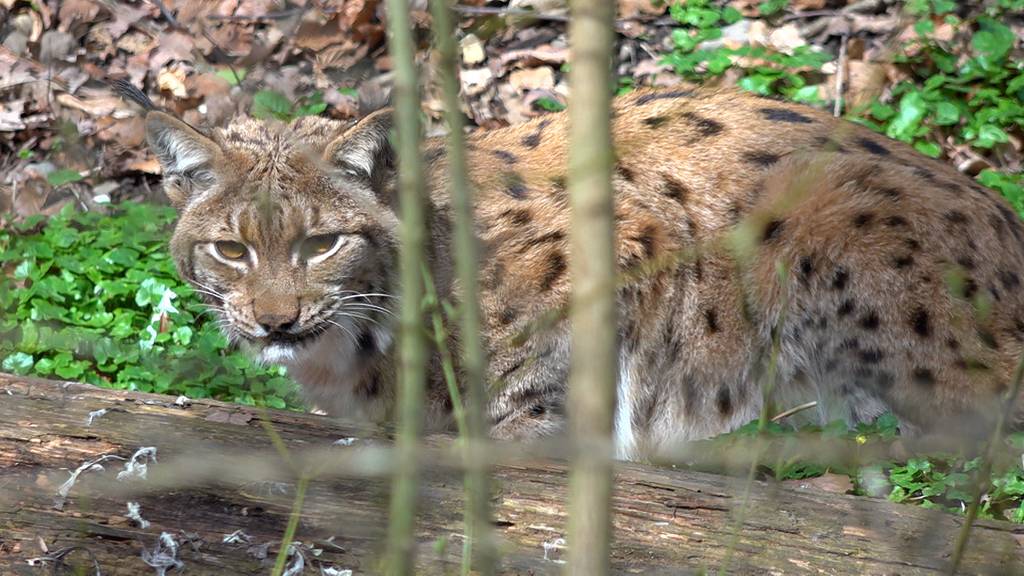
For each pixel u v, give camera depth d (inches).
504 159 408.5
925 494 346.6
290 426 324.5
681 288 395.5
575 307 140.9
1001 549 278.4
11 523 281.4
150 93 629.9
